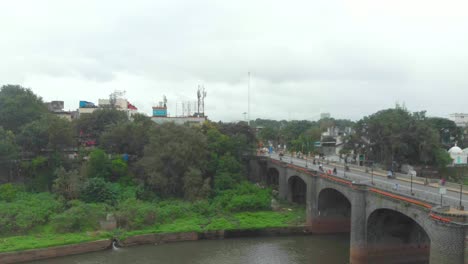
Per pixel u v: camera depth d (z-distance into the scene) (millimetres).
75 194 77438
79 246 61438
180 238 68250
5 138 85250
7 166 85125
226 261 57625
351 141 105375
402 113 101125
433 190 51250
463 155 121938
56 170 82375
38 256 58344
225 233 69812
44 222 68250
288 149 172375
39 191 84062
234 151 102312
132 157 101562
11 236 63844
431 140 92125
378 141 95625
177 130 92562
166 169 87500
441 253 34938
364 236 52625
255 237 70438
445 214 34719
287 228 72125
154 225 71500
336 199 73188
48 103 143625
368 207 51844
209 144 100000
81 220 68562
